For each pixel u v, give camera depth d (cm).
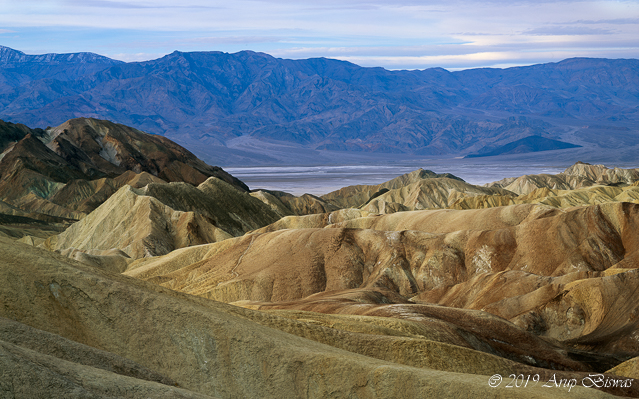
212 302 3784
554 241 8400
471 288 7875
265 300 8325
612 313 6150
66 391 1995
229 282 8525
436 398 2877
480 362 3844
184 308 3256
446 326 5075
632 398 3259
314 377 3088
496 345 5169
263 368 3123
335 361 3114
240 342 3180
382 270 8631
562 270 8081
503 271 7844
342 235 9256
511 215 9944
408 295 8331
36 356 2169
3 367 1970
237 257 9425
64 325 2953
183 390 2328
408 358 3738
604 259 8088
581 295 6556
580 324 6450
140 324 3106
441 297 8138
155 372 2752
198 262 9575
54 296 3039
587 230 8438
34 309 2947
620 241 8312
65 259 3403
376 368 3053
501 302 7119
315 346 3431
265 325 3750
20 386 1945
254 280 8494
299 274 8669
